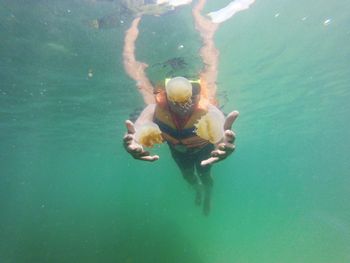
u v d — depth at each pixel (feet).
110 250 67.41
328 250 55.62
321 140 199.11
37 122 66.95
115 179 274.16
